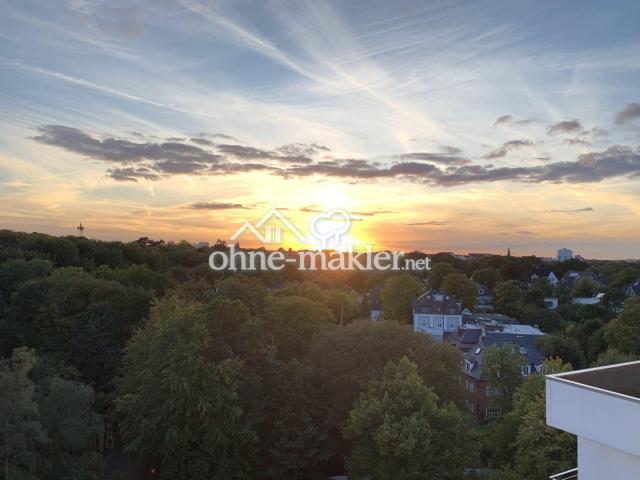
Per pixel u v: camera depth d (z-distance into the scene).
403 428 30.73
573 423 13.84
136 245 110.88
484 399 56.59
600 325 82.44
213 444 34.09
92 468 34.12
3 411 27.94
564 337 76.44
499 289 112.69
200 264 112.25
